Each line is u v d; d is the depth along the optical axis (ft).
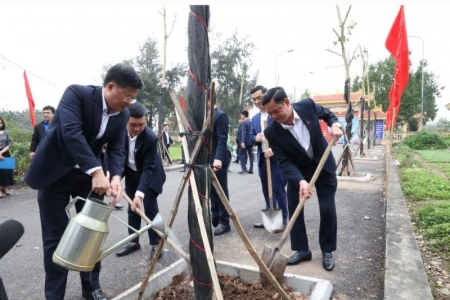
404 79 16.37
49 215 7.63
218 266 9.44
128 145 10.93
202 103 6.72
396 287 8.41
